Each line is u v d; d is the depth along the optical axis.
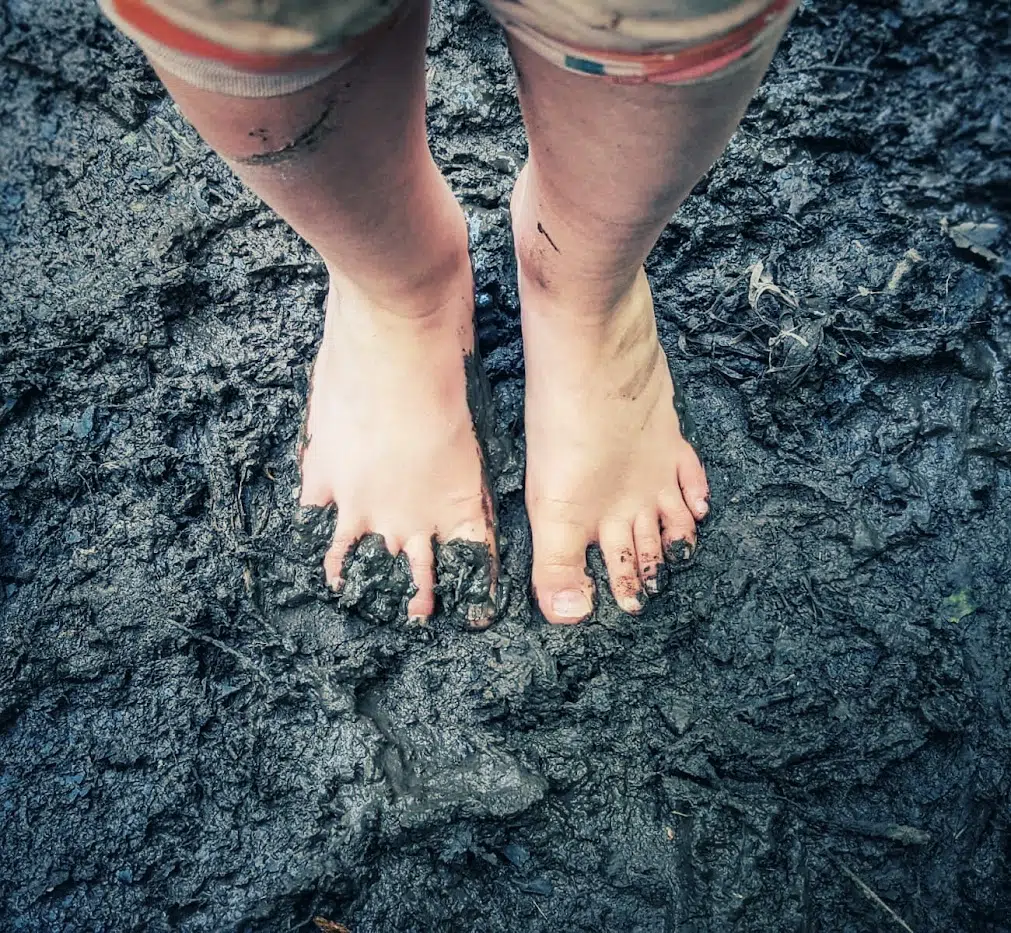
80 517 1.25
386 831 1.08
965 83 1.46
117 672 1.16
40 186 1.45
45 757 1.12
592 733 1.13
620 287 0.97
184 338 1.36
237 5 0.57
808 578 1.21
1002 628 1.17
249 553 1.22
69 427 1.30
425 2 0.73
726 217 1.42
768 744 1.12
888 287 1.36
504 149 1.47
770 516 1.24
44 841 1.08
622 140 0.70
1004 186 1.41
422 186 0.92
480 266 1.38
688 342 1.34
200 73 0.64
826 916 1.03
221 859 1.07
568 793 1.10
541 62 0.67
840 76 1.48
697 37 0.59
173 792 1.10
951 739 1.11
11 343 1.34
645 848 1.07
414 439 1.12
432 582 1.16
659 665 1.16
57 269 1.40
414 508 1.15
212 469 1.27
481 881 1.06
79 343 1.35
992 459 1.27
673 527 1.19
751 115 1.47
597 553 1.17
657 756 1.12
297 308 1.38
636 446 1.14
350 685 1.16
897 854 1.06
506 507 1.23
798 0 0.62
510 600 1.18
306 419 1.24
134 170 1.46
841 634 1.17
